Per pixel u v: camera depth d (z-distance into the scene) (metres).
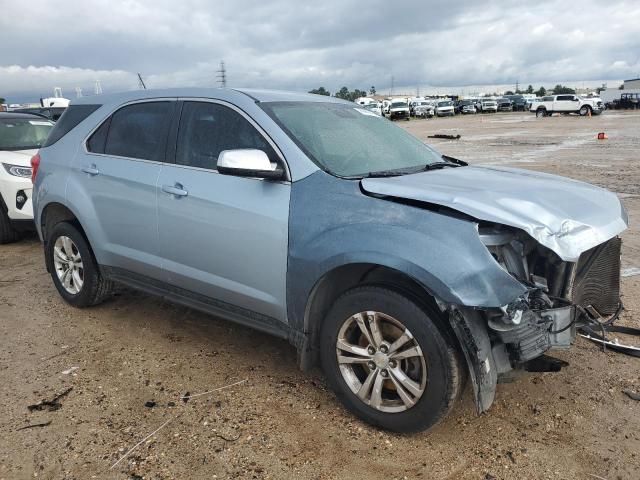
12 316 5.06
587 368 3.98
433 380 2.97
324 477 2.89
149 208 4.20
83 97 5.14
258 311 3.72
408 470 2.94
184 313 5.10
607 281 3.67
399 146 4.23
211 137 3.96
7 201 7.47
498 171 4.10
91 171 4.65
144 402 3.60
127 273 4.59
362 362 3.27
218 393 3.70
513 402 3.57
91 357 4.23
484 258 2.82
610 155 17.59
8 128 8.35
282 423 3.36
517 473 2.91
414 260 2.89
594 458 3.03
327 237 3.22
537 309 2.98
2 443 3.17
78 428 3.31
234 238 3.68
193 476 2.90
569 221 3.05
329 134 3.87
